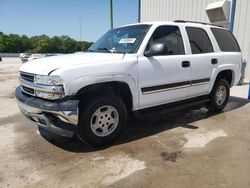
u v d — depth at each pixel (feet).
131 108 12.86
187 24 15.58
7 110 19.53
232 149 11.88
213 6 35.42
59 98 10.53
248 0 32.07
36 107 10.95
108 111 11.94
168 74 13.73
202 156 11.14
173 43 14.44
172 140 13.01
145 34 13.30
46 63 11.56
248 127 15.07
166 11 45.80
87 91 11.48
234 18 34.06
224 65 17.28
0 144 12.66
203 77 15.88
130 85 12.24
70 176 9.61
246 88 28.30
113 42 14.46
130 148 12.02
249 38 32.48
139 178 9.40
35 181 9.29
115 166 10.30
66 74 10.39
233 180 9.23
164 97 13.92
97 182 9.19
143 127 15.01
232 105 20.52
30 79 11.58
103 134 11.96
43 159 10.98
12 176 9.63
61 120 10.82
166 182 9.13
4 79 40.57
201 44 16.19
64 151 11.75
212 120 16.43
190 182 9.12
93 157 11.12
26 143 12.73
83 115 11.15
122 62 11.93
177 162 10.60
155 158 10.98
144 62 12.67
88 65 11.00
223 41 18.06
